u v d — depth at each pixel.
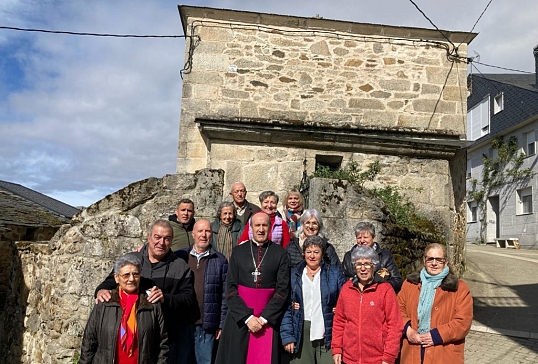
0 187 14.70
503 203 20.39
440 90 8.59
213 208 5.04
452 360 3.18
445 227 8.07
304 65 8.41
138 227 5.00
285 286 3.57
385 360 3.22
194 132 8.05
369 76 8.50
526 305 7.07
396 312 3.32
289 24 8.45
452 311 3.25
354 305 3.39
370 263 3.36
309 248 3.60
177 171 7.90
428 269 3.40
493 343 5.48
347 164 8.07
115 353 3.02
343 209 5.02
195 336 3.75
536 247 17.72
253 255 3.66
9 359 5.96
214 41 8.29
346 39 8.56
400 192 8.02
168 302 3.41
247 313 3.47
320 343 3.51
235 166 7.89
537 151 18.20
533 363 4.85
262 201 4.57
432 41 8.69
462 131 8.51
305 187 5.99
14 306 6.18
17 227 12.22
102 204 5.15
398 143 7.97
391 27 8.52
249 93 8.23
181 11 8.34
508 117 20.36
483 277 8.89
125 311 3.11
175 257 3.71
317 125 8.02
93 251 4.98
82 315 4.88
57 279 5.10
